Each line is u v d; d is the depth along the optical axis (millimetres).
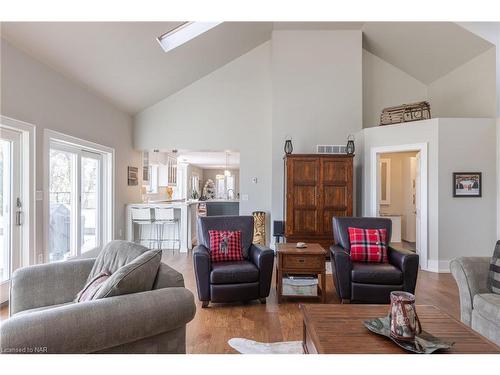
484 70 5059
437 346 1542
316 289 3453
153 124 6543
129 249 2141
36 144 3605
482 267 2494
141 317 1497
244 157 6469
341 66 6000
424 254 4871
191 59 5516
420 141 4941
